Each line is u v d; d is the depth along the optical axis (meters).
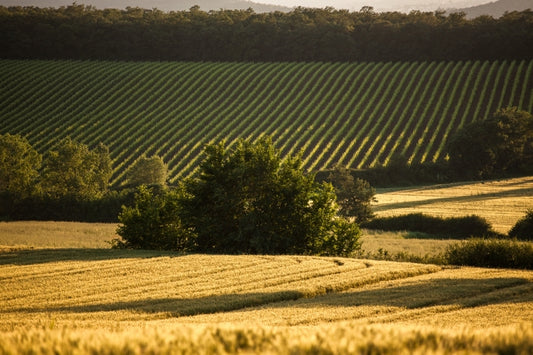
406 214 69.50
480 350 6.17
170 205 48.34
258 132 130.12
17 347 5.96
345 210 71.88
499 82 147.62
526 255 36.09
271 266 33.34
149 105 143.88
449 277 29.83
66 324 16.48
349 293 25.17
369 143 125.94
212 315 19.64
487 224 64.31
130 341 6.09
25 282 28.42
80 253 39.78
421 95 143.00
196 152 121.38
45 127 133.12
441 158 120.81
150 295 24.55
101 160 103.44
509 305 21.64
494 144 115.19
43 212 81.44
